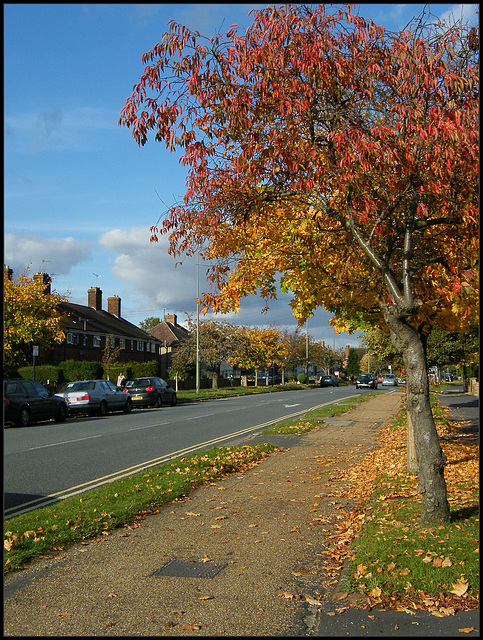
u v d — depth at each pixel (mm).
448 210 6598
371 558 4914
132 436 15664
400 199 6523
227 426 18297
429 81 6305
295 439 14023
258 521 6648
